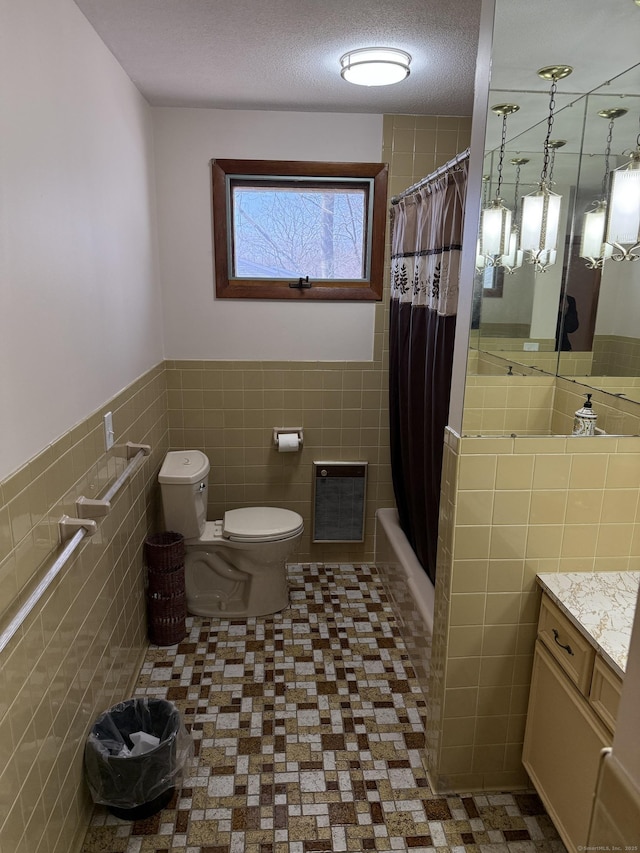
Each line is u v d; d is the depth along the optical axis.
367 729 2.15
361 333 3.16
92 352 1.86
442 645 1.80
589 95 1.62
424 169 2.98
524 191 1.64
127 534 2.29
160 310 3.02
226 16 1.82
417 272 2.45
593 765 1.41
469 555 1.70
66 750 1.56
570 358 1.67
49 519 1.45
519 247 1.62
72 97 1.69
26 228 1.36
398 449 3.02
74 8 1.71
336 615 2.91
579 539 1.71
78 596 1.67
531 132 1.62
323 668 2.50
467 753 1.86
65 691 1.56
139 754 1.68
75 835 1.64
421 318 2.44
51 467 1.47
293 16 1.82
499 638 1.77
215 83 2.47
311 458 3.29
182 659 2.55
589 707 1.44
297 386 3.19
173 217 2.96
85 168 1.80
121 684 2.18
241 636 2.72
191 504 2.71
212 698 2.30
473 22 1.86
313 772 1.96
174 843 1.70
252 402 3.19
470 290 1.64
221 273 3.02
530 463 1.65
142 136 2.64
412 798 1.87
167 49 2.09
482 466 1.64
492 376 1.65
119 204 2.22
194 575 2.86
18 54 1.32
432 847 1.71
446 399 2.14
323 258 3.11
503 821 1.79
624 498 1.69
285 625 2.82
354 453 3.30
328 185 3.01
